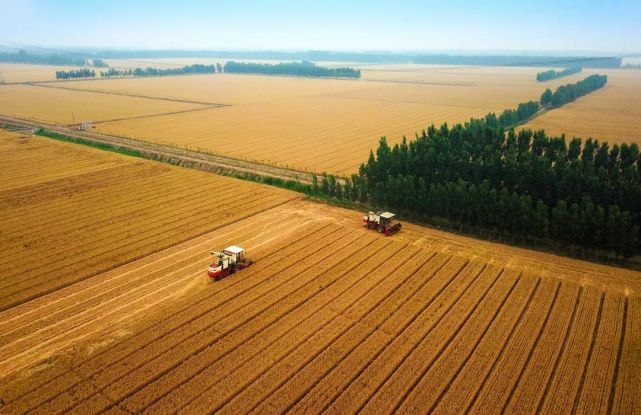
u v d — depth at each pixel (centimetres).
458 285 4081
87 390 2830
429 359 3100
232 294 3922
